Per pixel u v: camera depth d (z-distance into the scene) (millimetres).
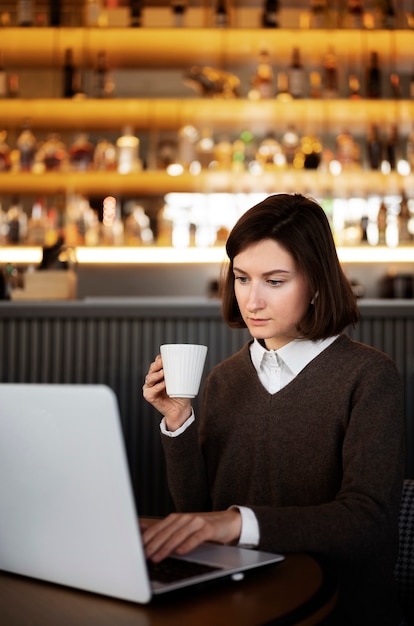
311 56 4055
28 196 4285
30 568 903
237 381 1338
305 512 1019
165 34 3863
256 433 1271
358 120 4051
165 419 1258
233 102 3871
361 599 1139
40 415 833
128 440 2924
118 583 808
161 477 2896
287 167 3873
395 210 3955
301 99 3844
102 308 2957
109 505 796
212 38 3891
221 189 4082
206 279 3910
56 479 839
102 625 744
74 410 800
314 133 4219
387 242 3895
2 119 4172
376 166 3938
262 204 1235
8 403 859
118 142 4020
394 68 4148
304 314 1247
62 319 2973
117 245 3863
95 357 2963
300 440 1234
